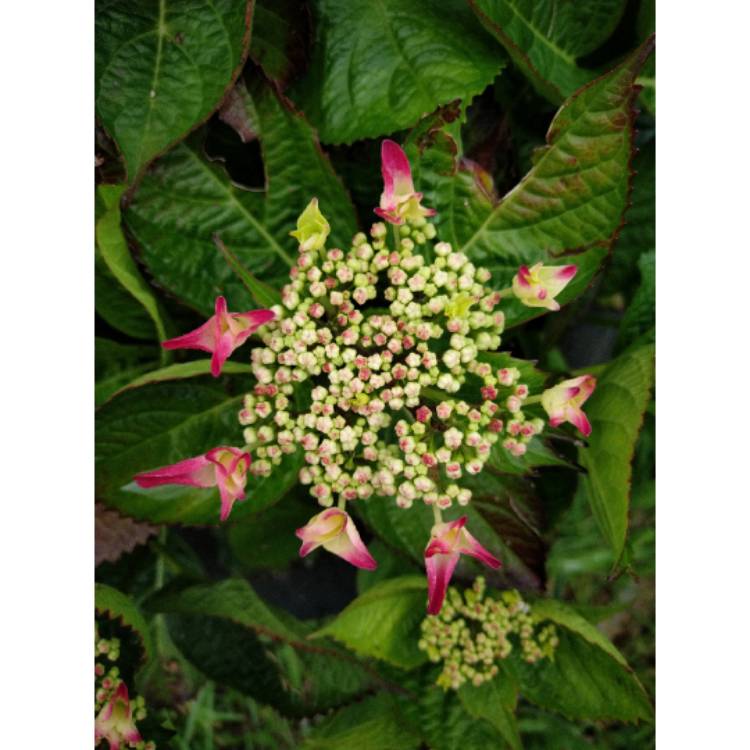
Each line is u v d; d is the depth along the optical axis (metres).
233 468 0.24
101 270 0.31
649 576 0.50
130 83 0.27
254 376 0.30
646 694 0.32
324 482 0.27
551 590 0.47
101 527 0.32
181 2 0.27
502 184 0.34
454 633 0.33
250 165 0.31
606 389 0.31
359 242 0.27
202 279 0.30
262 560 0.42
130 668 0.33
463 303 0.26
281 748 0.45
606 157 0.28
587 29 0.32
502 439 0.29
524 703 0.47
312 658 0.35
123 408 0.29
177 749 0.41
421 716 0.35
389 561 0.36
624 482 0.29
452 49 0.30
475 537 0.32
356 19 0.30
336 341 0.26
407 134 0.30
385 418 0.26
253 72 0.28
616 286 0.38
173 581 0.34
